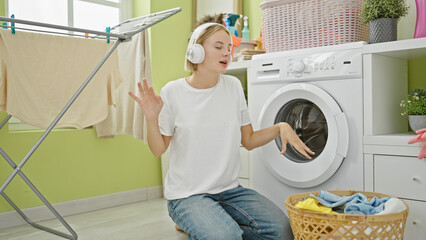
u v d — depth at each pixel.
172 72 3.01
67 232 2.14
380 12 1.89
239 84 1.81
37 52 1.68
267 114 2.11
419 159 1.64
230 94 1.74
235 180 1.72
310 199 1.49
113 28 2.28
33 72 1.68
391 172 1.73
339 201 1.51
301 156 2.07
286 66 2.04
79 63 1.81
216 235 1.39
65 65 1.77
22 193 2.32
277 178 2.09
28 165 2.34
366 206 1.41
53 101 1.76
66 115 1.82
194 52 1.57
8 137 2.27
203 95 1.67
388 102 1.95
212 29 1.60
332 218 1.30
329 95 1.89
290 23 2.13
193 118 1.64
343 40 1.96
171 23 2.99
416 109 1.78
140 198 2.87
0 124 2.09
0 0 2.30
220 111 1.68
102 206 2.66
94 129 2.63
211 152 1.64
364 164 1.81
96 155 2.64
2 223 2.24
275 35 2.21
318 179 1.93
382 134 1.87
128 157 2.81
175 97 1.67
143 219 2.35
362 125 1.81
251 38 2.93
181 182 1.63
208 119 1.65
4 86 1.63
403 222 1.34
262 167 2.16
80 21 2.76
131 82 2.32
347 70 1.84
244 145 1.83
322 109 1.91
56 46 1.73
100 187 2.66
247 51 2.40
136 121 2.30
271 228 1.54
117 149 2.75
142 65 2.24
